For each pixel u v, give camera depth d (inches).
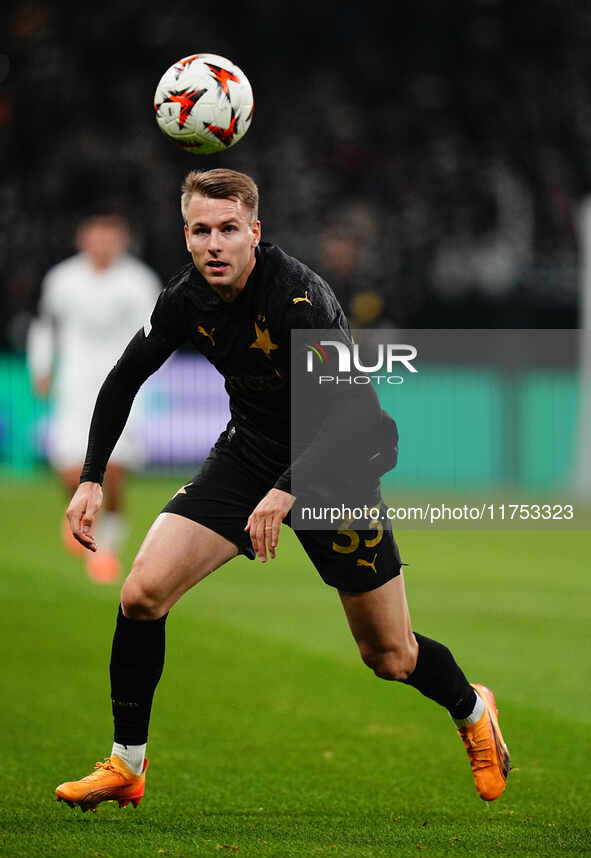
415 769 727.7
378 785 689.6
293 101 3688.5
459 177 3580.2
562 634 1189.1
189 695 920.3
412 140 3676.2
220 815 619.5
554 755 763.4
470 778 707.4
